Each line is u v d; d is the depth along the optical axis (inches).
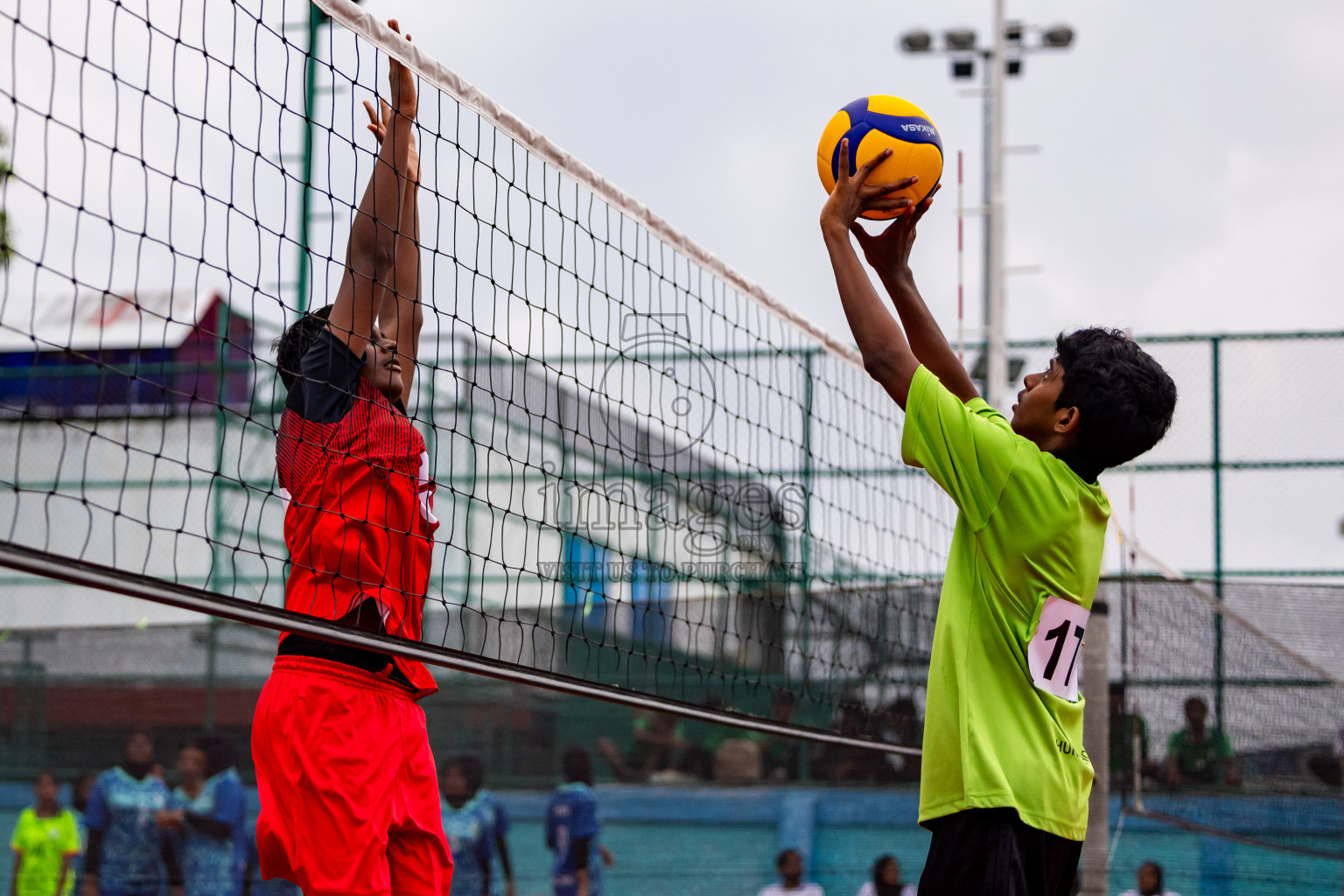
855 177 137.3
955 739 123.0
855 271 133.3
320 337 150.2
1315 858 350.6
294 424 149.4
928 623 330.6
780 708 351.3
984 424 127.1
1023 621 126.3
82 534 586.6
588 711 431.8
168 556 575.5
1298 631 356.5
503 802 425.7
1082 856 323.6
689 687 421.4
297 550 146.1
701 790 424.8
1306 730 351.6
